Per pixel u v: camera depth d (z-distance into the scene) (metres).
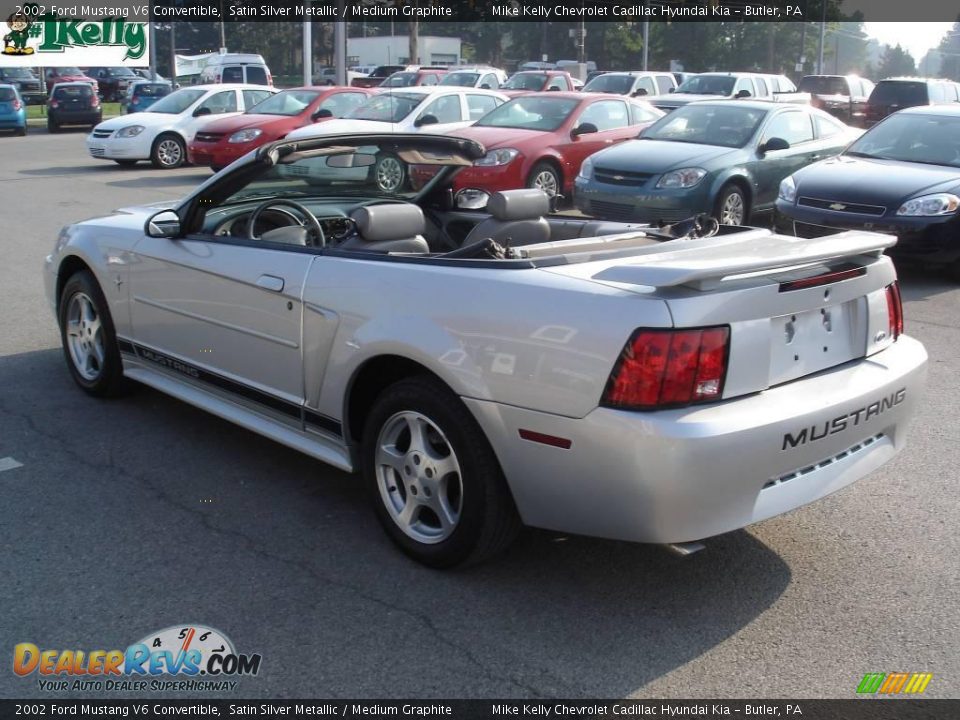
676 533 3.12
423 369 3.73
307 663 3.14
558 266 3.49
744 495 3.14
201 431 5.15
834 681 3.07
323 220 5.06
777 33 74.31
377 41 57.38
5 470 4.61
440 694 2.99
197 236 4.68
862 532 4.08
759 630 3.35
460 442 3.46
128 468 4.66
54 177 16.98
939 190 8.74
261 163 4.34
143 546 3.89
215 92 19.09
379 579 3.66
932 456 4.91
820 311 3.48
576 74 45.91
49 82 43.88
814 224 9.11
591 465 3.13
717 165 10.49
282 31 85.81
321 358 3.96
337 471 4.67
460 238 5.29
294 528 4.07
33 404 5.53
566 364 3.15
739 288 3.17
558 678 3.07
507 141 12.53
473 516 3.48
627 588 3.61
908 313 8.00
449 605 3.48
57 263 5.64
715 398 3.12
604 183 10.74
